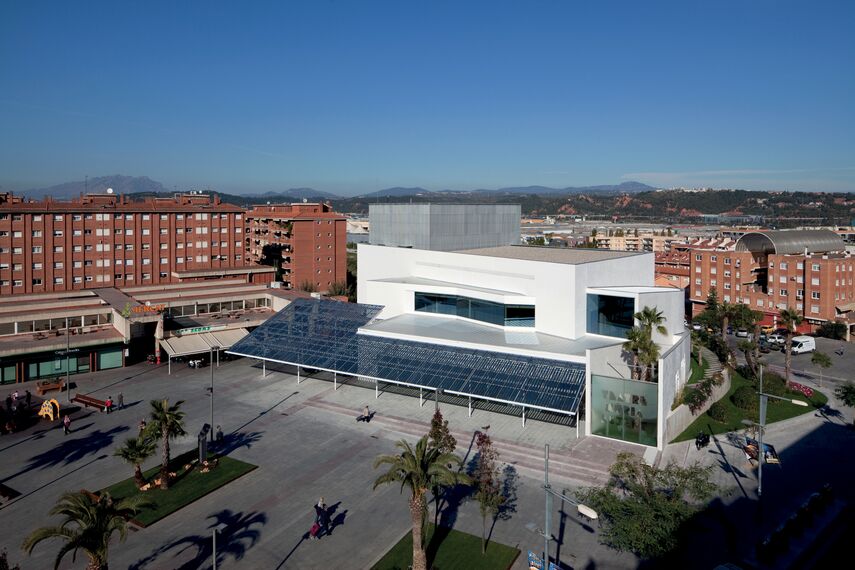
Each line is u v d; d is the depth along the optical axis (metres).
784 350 84.75
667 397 47.84
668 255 142.00
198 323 77.62
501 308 63.75
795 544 34.03
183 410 55.31
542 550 32.84
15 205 100.25
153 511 36.66
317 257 131.38
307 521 36.06
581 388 48.00
